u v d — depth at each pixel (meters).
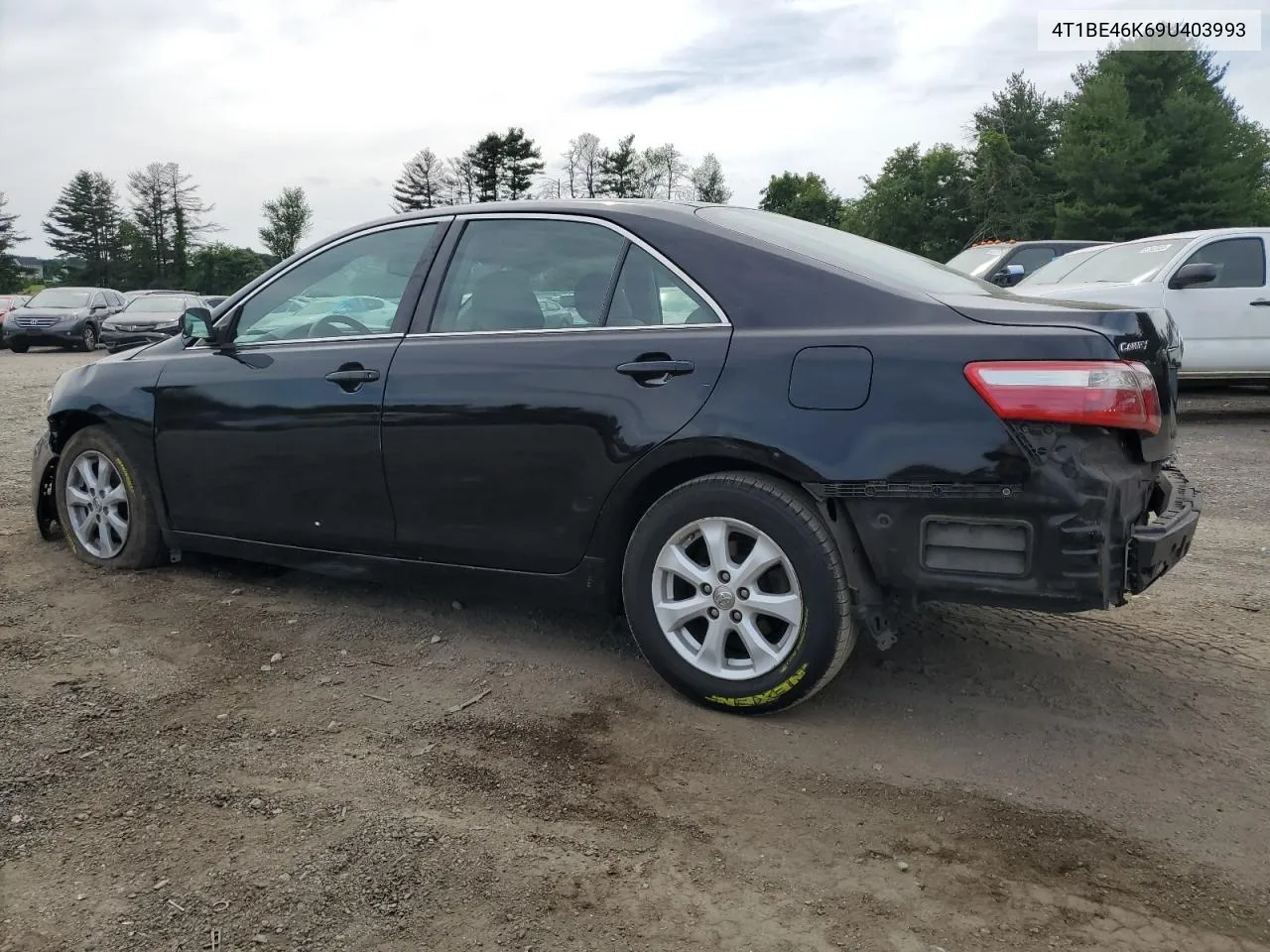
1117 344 2.68
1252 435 8.76
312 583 4.41
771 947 2.06
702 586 3.10
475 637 3.80
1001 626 3.96
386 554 3.73
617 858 2.37
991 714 3.17
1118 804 2.64
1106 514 2.63
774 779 2.75
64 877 2.26
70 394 4.55
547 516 3.34
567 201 3.58
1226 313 9.10
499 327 3.51
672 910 2.18
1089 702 3.26
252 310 4.18
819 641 2.91
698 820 2.54
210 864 2.31
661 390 3.10
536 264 3.52
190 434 4.16
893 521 2.79
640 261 3.30
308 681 3.37
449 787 2.68
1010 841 2.47
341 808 2.56
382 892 2.22
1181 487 3.31
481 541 3.48
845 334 2.90
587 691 3.31
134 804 2.56
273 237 92.94
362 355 3.72
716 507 3.02
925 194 55.44
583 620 3.98
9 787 2.63
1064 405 2.61
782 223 3.56
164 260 90.81
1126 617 4.08
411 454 3.56
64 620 3.90
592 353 3.24
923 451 2.73
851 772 2.80
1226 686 3.40
